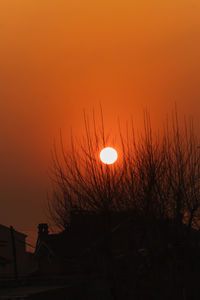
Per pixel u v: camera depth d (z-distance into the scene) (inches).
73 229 2124.8
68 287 2153.1
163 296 1856.5
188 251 1891.0
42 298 1884.8
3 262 3843.5
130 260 1903.3
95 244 1991.9
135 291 1875.0
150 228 1914.4
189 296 1865.2
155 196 1940.2
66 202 2159.2
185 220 1931.6
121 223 1959.9
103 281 2030.0
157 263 1878.7
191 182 1982.0
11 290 2076.8
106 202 1991.9
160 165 2006.6
